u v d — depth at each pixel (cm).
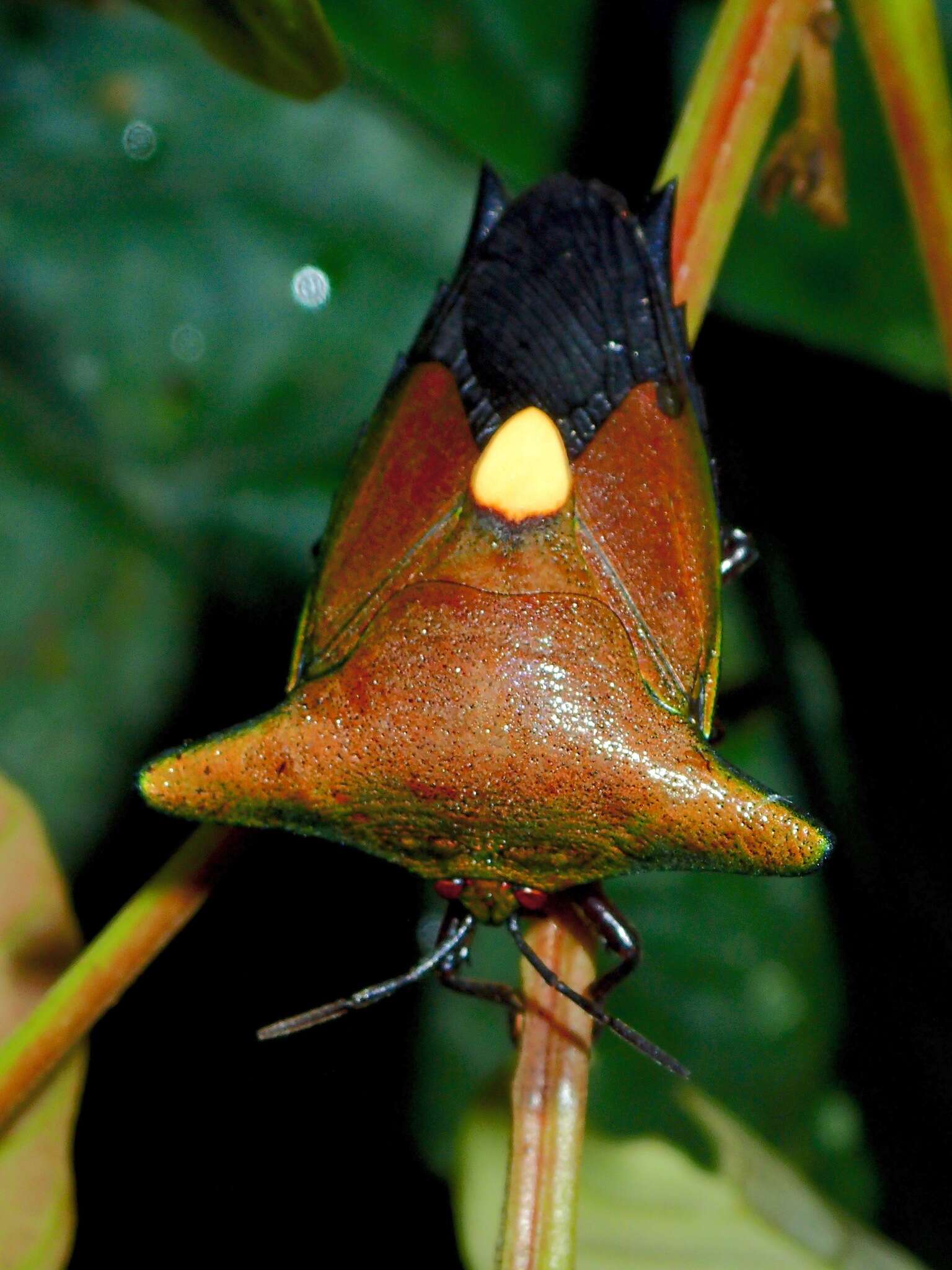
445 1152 20
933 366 18
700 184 14
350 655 13
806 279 18
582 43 20
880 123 18
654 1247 15
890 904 21
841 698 21
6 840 15
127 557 21
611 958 21
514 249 14
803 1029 21
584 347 14
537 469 13
